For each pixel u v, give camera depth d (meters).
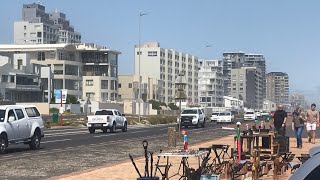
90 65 135.38
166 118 78.94
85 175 13.57
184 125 53.59
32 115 23.67
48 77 116.06
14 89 101.94
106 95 134.62
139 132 43.22
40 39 186.25
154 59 173.00
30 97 107.94
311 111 27.58
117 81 140.75
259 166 13.16
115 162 17.52
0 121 21.06
